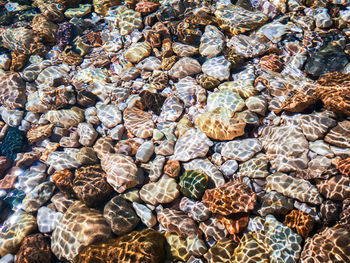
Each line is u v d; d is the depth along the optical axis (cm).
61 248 41
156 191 44
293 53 53
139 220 43
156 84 54
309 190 40
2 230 43
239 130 46
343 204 39
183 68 53
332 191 40
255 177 43
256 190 42
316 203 40
